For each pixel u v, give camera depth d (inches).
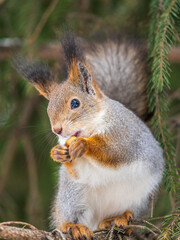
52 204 116.6
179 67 120.0
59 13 119.6
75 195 114.9
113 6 120.9
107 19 120.4
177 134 117.2
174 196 114.7
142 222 114.3
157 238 112.4
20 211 120.3
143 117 117.6
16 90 121.2
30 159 120.6
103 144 113.5
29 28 119.5
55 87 115.0
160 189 115.6
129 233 114.2
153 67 114.5
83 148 112.8
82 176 113.9
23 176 122.3
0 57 121.0
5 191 120.6
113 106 114.4
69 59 114.3
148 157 114.4
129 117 114.6
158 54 114.4
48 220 116.3
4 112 121.2
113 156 113.6
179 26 115.5
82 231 113.5
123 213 115.1
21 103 121.5
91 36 120.1
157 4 115.5
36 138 120.7
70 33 114.6
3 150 121.3
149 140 114.9
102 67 118.7
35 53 119.1
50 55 120.8
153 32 115.6
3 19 120.9
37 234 111.1
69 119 113.7
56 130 113.6
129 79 118.1
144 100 117.6
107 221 115.0
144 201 115.3
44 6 119.8
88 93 114.2
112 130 113.8
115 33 120.0
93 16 120.3
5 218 118.1
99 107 114.1
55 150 113.0
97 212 115.4
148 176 114.5
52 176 119.9
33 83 115.3
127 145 113.9
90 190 114.8
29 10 119.7
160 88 114.3
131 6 120.1
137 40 119.1
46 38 119.9
